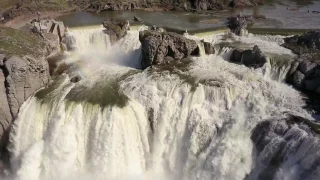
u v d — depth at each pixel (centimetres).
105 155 3916
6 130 4284
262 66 4469
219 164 3694
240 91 4138
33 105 4184
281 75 4378
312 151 3195
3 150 4362
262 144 3606
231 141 3703
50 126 4075
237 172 3625
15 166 4259
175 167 4003
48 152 4038
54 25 5581
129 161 3975
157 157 4059
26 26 5681
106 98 4156
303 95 4119
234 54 4869
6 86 4159
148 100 4166
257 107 3903
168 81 4344
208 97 4122
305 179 3216
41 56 4462
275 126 3562
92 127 3972
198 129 3909
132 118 4031
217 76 4409
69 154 3962
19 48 4534
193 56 4947
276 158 3456
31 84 4281
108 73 4778
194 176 3859
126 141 3947
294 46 4950
